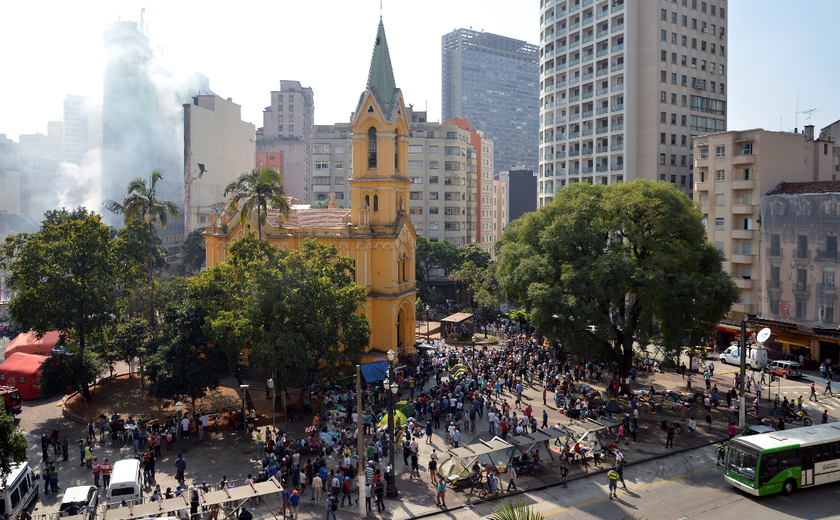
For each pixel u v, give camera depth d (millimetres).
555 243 51094
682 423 47031
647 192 51156
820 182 65812
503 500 35000
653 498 34938
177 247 171250
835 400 52469
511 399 52562
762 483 34156
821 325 61156
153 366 46750
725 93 103000
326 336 45281
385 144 62094
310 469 37250
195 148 140125
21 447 30312
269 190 56562
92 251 52750
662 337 48656
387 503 34812
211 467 39969
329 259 50781
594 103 101375
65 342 53219
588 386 53062
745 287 71375
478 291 86750
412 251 66812
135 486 33562
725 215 73250
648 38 94688
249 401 51688
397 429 43188
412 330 66562
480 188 152000
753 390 55188
